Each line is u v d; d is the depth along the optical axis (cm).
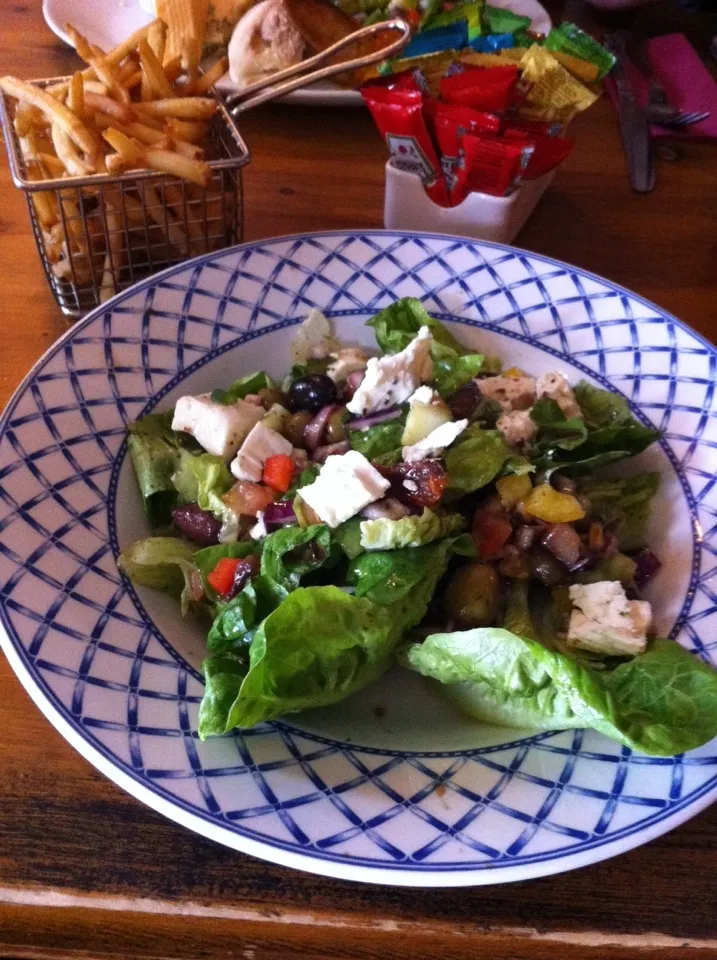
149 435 39
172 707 31
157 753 29
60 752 32
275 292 44
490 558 37
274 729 31
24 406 36
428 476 37
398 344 44
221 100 48
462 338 46
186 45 46
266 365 44
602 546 38
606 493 40
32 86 43
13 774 31
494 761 31
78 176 42
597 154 59
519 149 45
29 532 33
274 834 28
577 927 29
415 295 46
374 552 35
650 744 29
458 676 32
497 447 39
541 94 47
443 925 29
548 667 30
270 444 40
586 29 69
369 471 36
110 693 30
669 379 42
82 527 35
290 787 29
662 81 64
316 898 29
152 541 36
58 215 43
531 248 52
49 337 46
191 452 40
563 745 31
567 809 29
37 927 29
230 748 30
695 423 41
